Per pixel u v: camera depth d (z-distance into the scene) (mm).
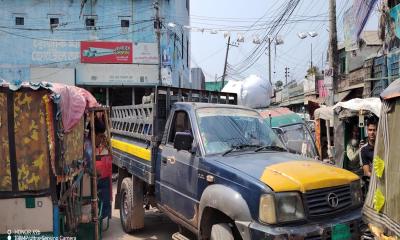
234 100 8281
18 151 4340
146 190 7270
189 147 5297
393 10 12039
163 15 27438
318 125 11984
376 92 14883
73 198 5250
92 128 6105
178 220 5656
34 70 26547
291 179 4180
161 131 6465
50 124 4336
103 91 27594
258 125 5930
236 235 4504
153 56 27203
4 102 4312
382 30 13156
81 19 27078
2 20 26484
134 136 7359
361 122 8500
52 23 26922
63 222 4781
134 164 7113
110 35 27312
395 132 3270
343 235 4117
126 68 27031
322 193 4219
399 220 3125
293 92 39625
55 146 4363
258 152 5297
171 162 5781
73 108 4863
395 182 3209
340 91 23188
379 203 3432
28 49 26688
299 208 4070
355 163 8766
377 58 14812
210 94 7738
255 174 4316
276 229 3914
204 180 4895
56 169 4375
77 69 26828
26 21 26641
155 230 7582
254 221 4062
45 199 4391
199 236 4879
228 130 5555
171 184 5773
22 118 4332
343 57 24953
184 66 33469
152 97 6844
